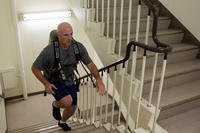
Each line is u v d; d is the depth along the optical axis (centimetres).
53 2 459
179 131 257
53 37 257
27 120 430
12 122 422
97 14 337
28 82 498
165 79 299
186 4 359
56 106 298
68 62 253
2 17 429
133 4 378
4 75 461
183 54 347
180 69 315
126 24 340
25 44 465
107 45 312
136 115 271
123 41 314
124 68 265
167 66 327
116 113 392
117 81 299
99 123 326
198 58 362
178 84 316
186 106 291
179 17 376
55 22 471
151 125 251
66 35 238
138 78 284
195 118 280
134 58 249
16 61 468
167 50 209
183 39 380
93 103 350
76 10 409
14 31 439
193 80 329
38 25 462
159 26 382
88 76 329
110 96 425
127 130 269
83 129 315
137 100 267
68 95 265
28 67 486
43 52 246
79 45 256
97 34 336
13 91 492
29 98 504
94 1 357
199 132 256
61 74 257
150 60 313
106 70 311
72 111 292
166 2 391
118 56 299
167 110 274
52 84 258
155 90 297
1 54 452
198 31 352
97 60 500
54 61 248
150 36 324
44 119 433
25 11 445
